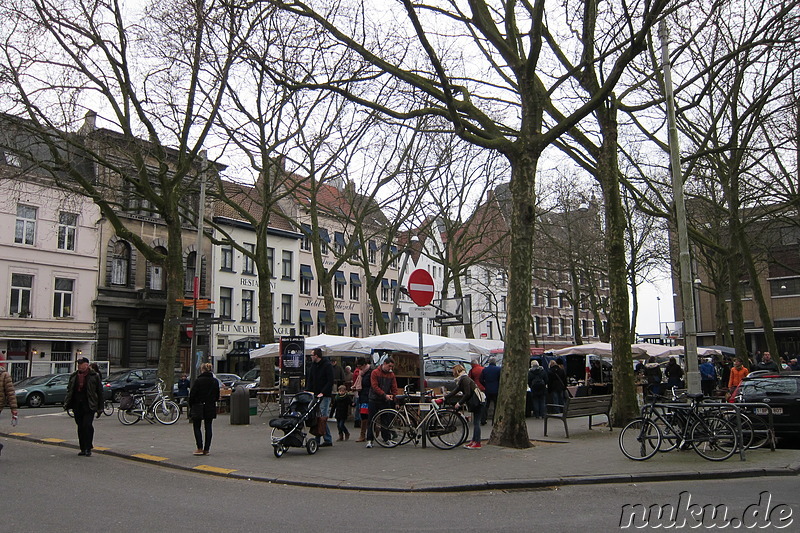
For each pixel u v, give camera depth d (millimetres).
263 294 23625
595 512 7332
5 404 12453
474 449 12148
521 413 12344
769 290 50062
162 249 41281
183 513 7242
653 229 32156
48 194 35000
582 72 15719
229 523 6781
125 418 17906
